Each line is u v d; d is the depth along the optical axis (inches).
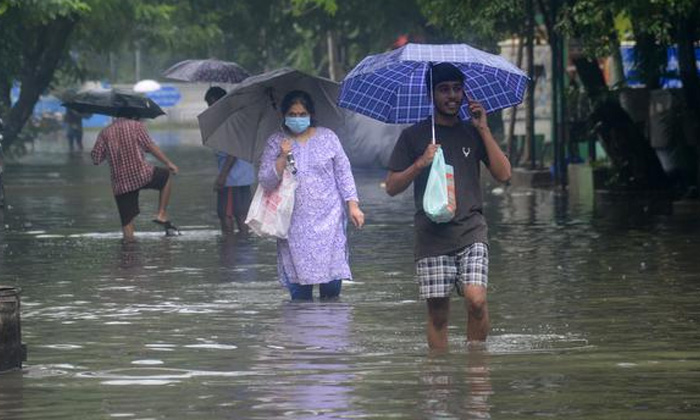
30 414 677.9
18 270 1323.8
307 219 1095.0
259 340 898.7
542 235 1587.1
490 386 725.3
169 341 900.6
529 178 2445.9
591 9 1797.5
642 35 2097.7
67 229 1779.0
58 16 2886.3
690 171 2137.1
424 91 889.5
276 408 679.7
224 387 737.6
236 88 1195.9
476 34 2662.4
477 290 839.7
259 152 1228.5
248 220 1090.7
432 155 822.5
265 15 3929.6
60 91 5246.1
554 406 674.2
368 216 1905.8
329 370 782.5
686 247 1419.8
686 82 1994.3
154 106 1723.7
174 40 3710.6
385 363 801.6
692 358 807.1
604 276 1203.9
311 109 1096.2
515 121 2765.7
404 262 1355.8
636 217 1797.5
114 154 1635.1
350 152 3043.8
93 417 668.1
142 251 1491.1
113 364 816.9
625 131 2117.4
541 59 2992.1
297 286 1101.7
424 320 982.4
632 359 804.6
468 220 837.8
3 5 2410.2
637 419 646.5
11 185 2775.6
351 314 1016.9
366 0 3558.1
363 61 868.6
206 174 3139.8
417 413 661.9
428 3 2436.0
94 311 1047.0
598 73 2164.1
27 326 975.0
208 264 1362.0
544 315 990.4
